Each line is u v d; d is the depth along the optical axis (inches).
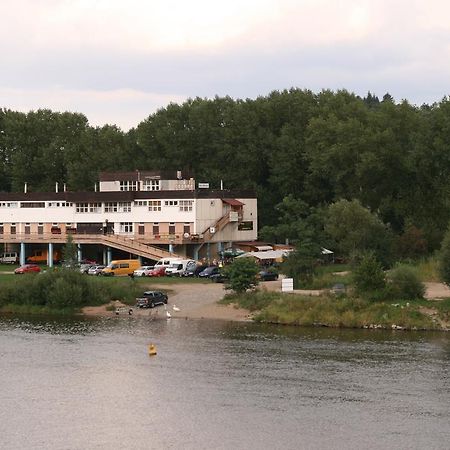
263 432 3892.7
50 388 4586.6
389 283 6299.2
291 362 5004.9
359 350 5275.6
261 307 6432.1
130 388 4559.5
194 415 4121.6
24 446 3762.3
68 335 5841.5
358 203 7805.1
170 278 7800.2
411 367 4864.7
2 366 5017.2
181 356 5187.0
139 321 6333.7
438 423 3976.4
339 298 6309.1
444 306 6082.7
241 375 4746.6
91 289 6875.0
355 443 3754.9
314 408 4185.5
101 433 3909.9
